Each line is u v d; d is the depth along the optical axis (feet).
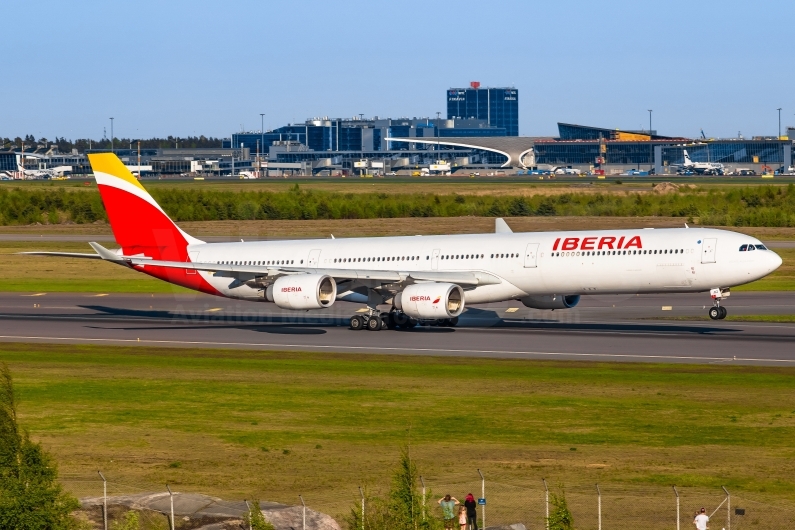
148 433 372.58
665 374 473.67
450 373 486.38
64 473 322.34
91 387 462.19
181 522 264.93
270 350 569.64
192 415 401.70
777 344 550.36
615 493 294.25
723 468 317.01
